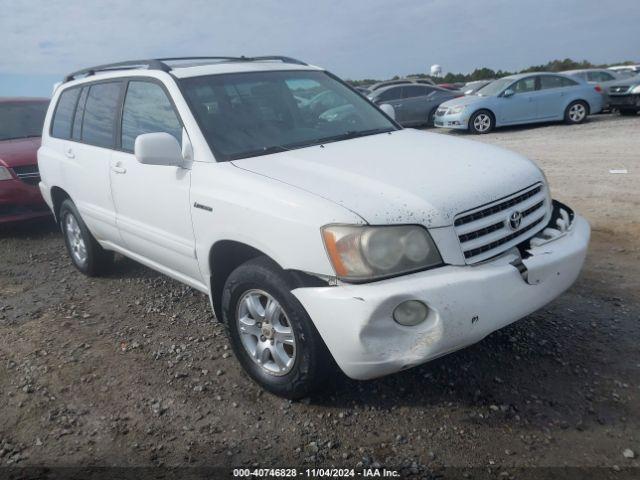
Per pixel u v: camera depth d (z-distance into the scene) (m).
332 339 2.77
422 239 2.73
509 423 2.93
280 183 3.06
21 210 6.97
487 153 3.48
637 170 8.31
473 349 3.62
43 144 5.70
